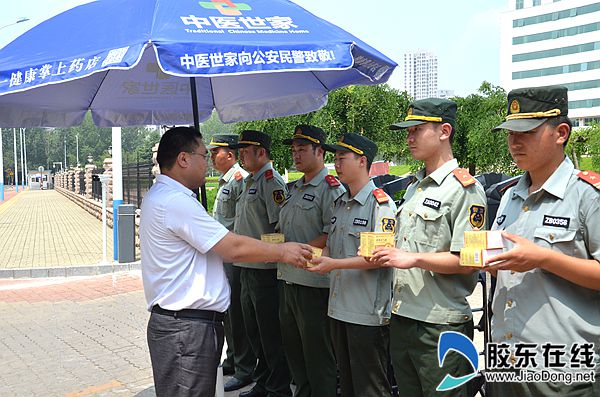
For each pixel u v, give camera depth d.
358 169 3.10
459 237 2.45
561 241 2.01
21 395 4.36
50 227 17.67
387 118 9.88
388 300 3.02
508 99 2.12
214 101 4.85
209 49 2.30
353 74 4.01
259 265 3.93
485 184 4.08
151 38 2.31
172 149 2.70
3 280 9.02
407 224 2.69
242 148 4.20
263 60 2.35
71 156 93.38
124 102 4.45
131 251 9.82
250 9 2.87
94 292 8.01
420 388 2.69
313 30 2.68
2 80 2.52
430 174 2.65
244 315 4.15
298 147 3.64
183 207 2.60
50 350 5.43
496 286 2.25
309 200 3.62
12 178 90.19
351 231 3.07
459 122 10.56
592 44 61.62
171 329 2.63
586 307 2.02
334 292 3.12
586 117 62.75
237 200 4.44
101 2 3.23
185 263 2.64
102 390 4.42
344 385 3.17
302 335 3.51
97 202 20.25
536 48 67.00
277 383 3.97
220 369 3.18
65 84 3.93
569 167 2.07
